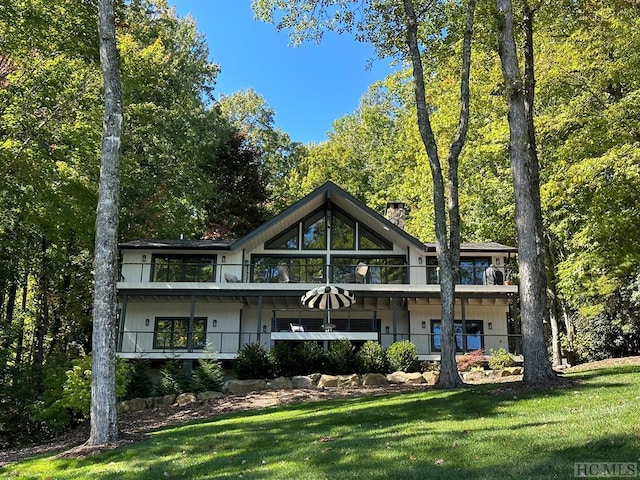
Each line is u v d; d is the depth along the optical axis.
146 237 28.80
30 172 17.59
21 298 30.03
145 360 21.73
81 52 18.03
